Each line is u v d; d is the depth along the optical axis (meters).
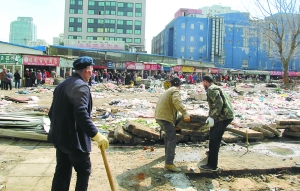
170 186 3.90
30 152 5.33
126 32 84.00
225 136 6.43
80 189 2.86
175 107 4.40
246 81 49.69
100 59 42.69
